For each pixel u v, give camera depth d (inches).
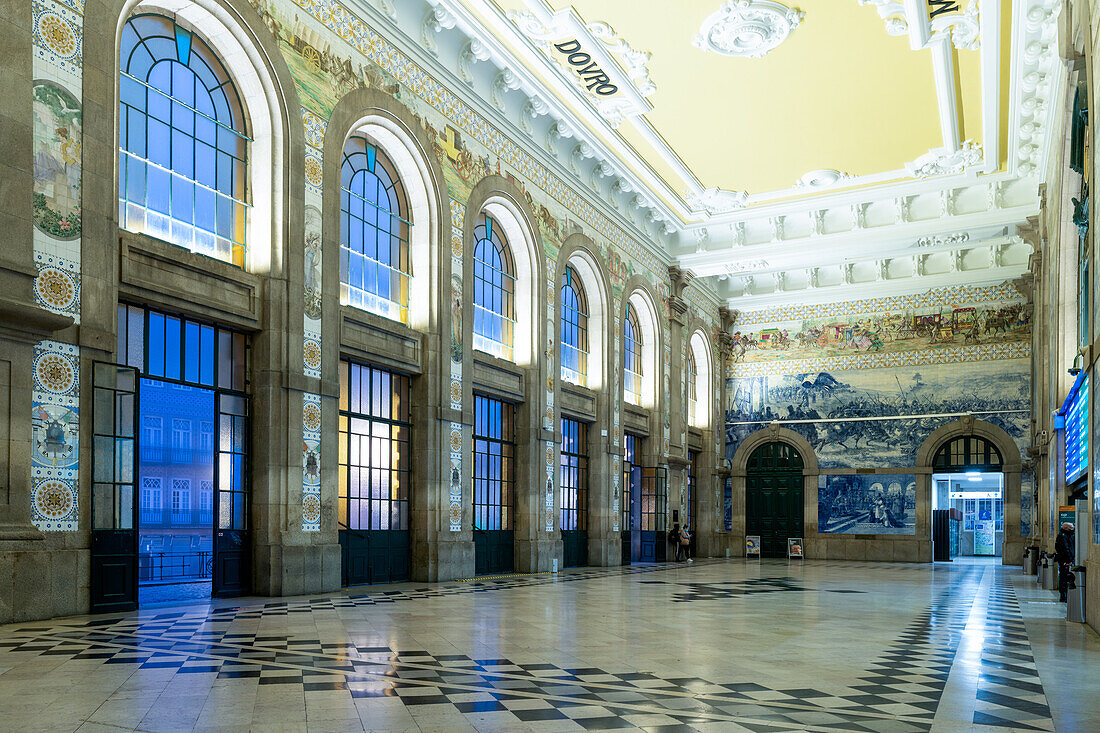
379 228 730.2
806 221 1216.8
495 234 905.5
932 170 1058.7
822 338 1443.2
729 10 728.3
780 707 260.8
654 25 757.9
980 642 414.0
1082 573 504.7
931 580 882.8
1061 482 834.8
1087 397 536.4
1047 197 969.5
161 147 542.6
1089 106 501.7
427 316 758.5
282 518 582.2
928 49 783.1
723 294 1520.7
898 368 1381.6
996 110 887.1
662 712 251.8
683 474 1298.0
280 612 482.6
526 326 925.2
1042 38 720.3
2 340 416.8
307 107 624.1
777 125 949.8
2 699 258.1
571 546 1024.2
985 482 1583.4
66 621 430.0
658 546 1210.0
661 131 967.0
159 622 432.5
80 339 457.7
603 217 1095.6
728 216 1224.8
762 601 616.1
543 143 962.7
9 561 413.7
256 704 253.1
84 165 468.1
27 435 426.9
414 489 746.8
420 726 230.5
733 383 1503.4
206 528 1269.7
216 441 561.3
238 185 597.6
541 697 269.7
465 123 815.1
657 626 455.5
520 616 486.9
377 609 508.4
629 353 1206.9
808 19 743.7
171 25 557.6
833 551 1386.6
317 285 626.2
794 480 1444.4
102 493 467.5
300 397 603.2
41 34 450.3
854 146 1002.7
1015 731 234.5
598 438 1069.8
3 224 422.3
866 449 1390.3
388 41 714.2
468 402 798.5
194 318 548.1
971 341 1334.9
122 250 490.9
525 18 741.9
